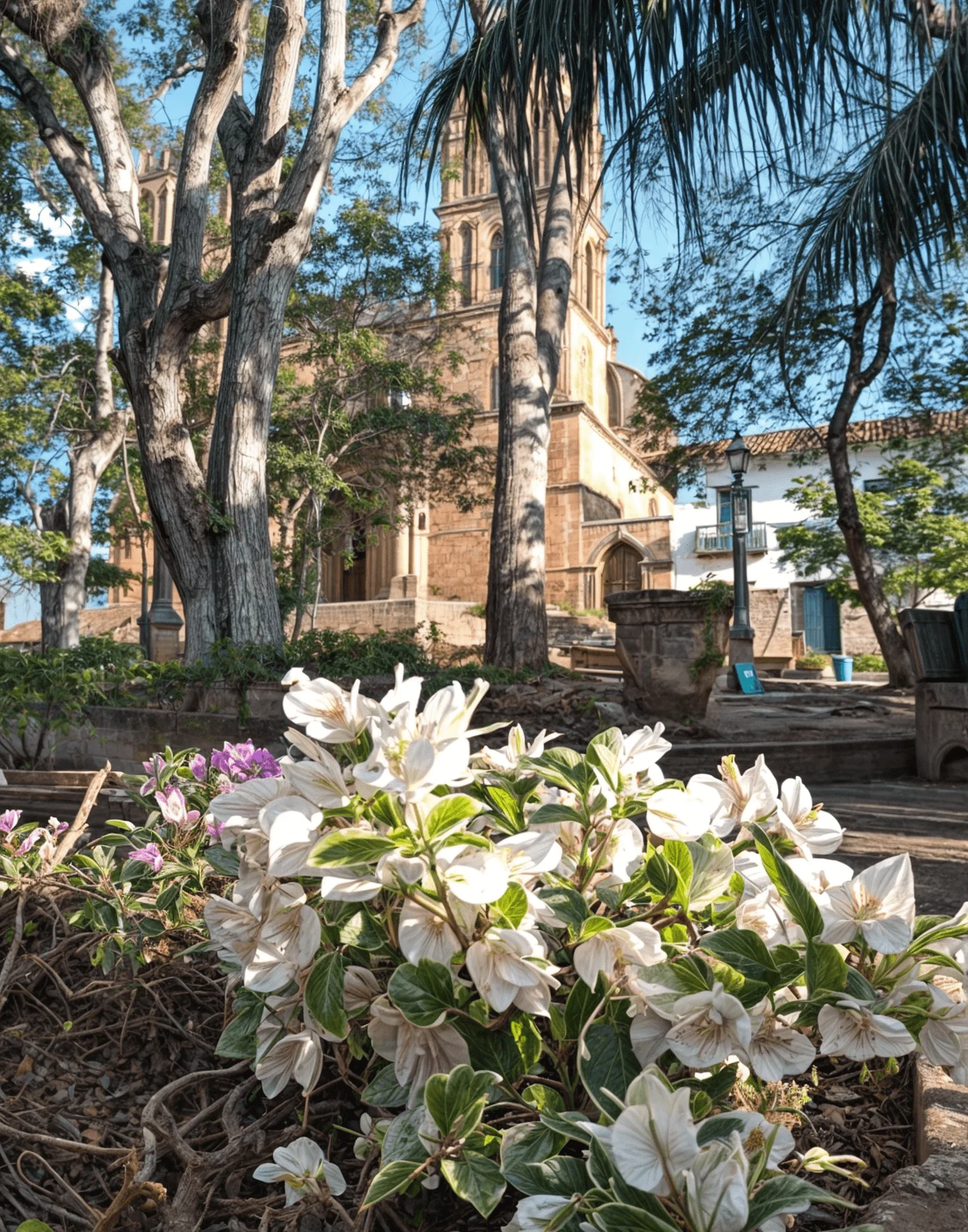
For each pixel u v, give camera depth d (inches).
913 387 657.6
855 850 176.9
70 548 788.0
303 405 1004.6
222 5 454.0
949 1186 40.3
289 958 48.1
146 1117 53.4
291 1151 47.5
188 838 85.4
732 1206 30.6
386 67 484.4
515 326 521.7
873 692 610.5
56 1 472.7
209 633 441.1
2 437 845.2
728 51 283.6
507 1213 53.4
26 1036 71.2
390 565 1766.7
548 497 1683.1
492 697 333.1
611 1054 43.9
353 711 46.6
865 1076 60.1
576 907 46.4
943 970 48.9
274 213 452.8
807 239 458.0
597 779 52.4
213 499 450.6
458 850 43.9
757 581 1424.7
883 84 295.9
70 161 498.0
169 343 455.8
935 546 968.3
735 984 43.1
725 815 56.1
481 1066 45.7
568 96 335.9
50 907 82.8
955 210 376.8
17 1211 54.6
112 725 312.0
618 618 347.9
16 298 825.5
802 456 1041.5
